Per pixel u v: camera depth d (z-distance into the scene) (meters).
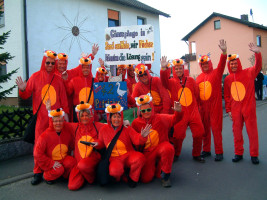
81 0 13.55
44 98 4.70
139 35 5.96
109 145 4.10
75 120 5.27
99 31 14.67
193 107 5.02
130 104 5.50
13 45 11.43
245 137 7.27
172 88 5.19
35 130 4.69
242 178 4.23
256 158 4.94
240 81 5.07
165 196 3.70
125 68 6.73
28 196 3.87
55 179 4.30
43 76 4.80
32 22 11.38
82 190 4.04
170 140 5.26
